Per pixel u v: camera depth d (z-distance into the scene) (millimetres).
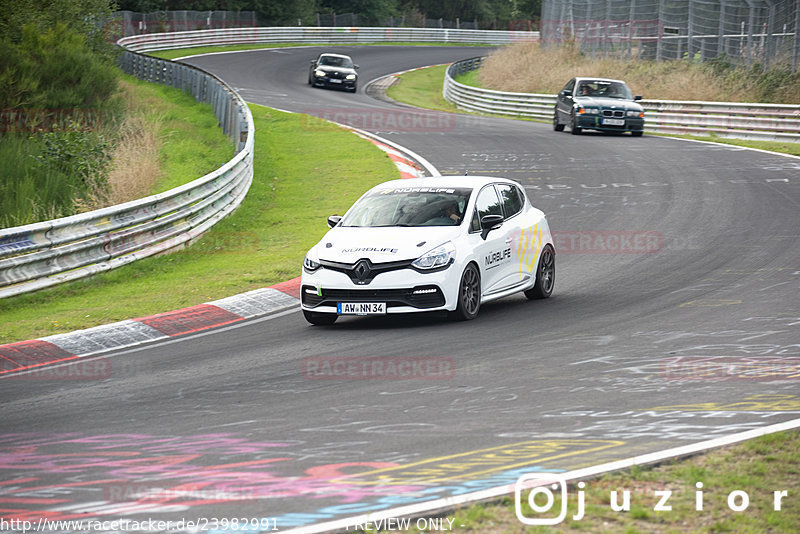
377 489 13023
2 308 30375
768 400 17297
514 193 30156
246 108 63125
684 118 78125
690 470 13141
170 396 19453
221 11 179375
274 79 122188
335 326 26750
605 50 112188
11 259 31516
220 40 160000
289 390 19453
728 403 17188
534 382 19297
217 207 44438
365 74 138500
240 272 34406
